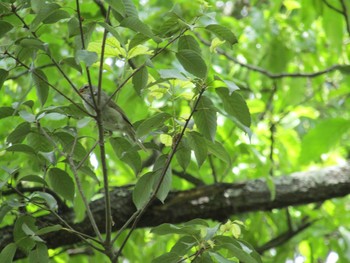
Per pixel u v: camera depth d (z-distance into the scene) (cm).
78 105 590
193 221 564
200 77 550
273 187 885
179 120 582
